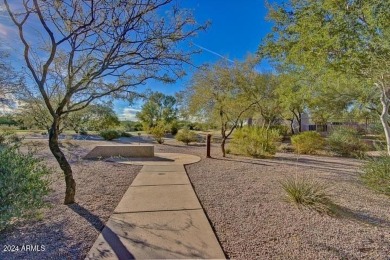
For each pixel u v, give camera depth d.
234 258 2.73
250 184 6.11
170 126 28.09
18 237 3.15
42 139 15.17
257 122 21.20
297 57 6.45
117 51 4.28
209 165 9.01
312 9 5.62
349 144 13.86
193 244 3.01
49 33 3.96
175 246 2.96
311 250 2.94
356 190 5.76
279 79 12.42
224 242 3.08
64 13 4.01
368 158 6.80
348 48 5.19
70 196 4.43
